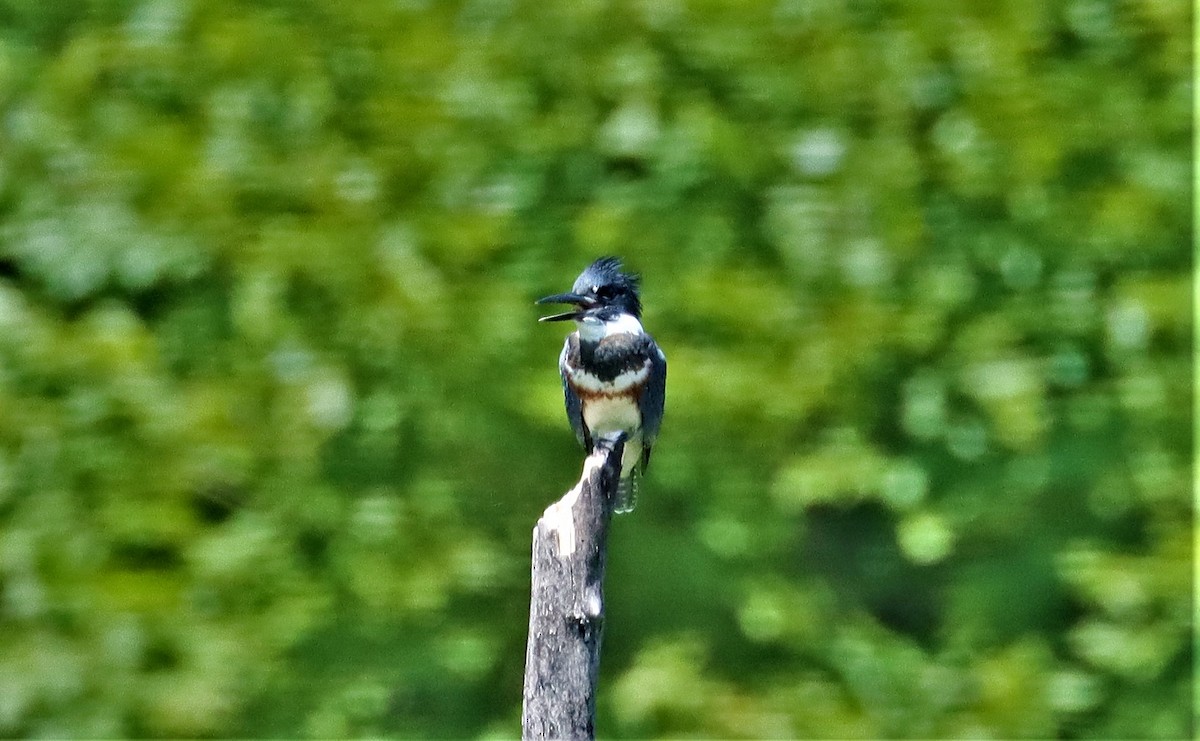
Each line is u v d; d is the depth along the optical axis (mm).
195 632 11867
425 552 12016
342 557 11953
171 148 11688
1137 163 11922
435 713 12578
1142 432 12133
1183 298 11883
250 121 11766
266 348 11719
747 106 11797
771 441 11969
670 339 11867
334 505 11875
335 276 11586
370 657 12125
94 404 11742
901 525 12242
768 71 11758
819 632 12469
